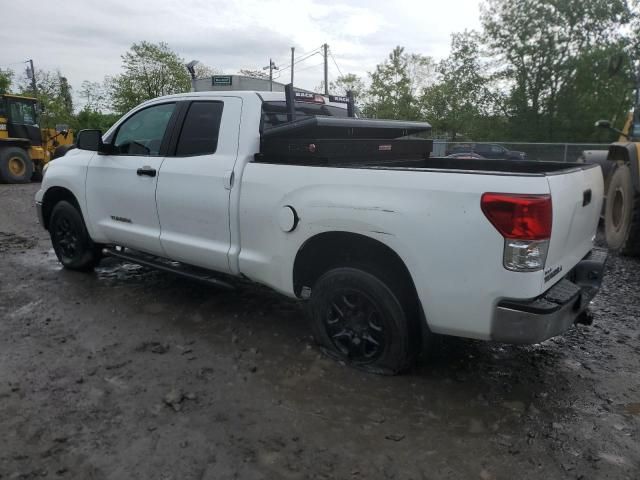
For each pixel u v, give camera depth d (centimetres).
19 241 731
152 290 503
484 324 288
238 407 302
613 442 275
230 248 393
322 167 336
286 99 397
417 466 254
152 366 350
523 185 271
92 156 505
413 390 322
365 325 339
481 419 294
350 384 328
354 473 248
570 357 376
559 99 3388
